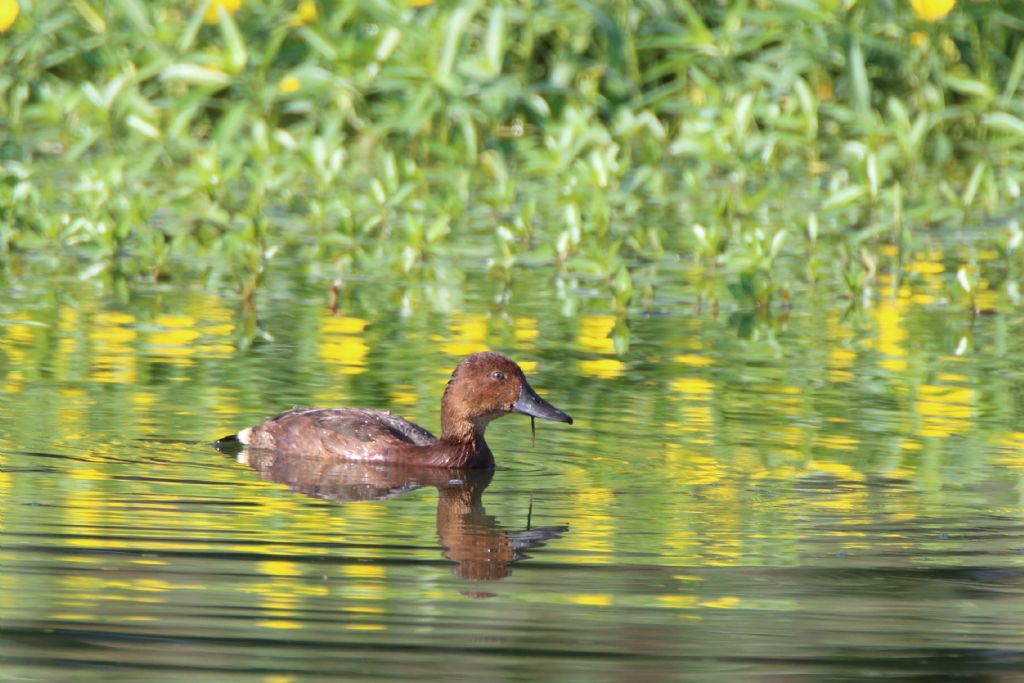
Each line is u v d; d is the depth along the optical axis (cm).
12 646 739
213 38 2488
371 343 1443
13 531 902
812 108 2316
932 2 2264
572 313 1591
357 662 729
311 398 1252
